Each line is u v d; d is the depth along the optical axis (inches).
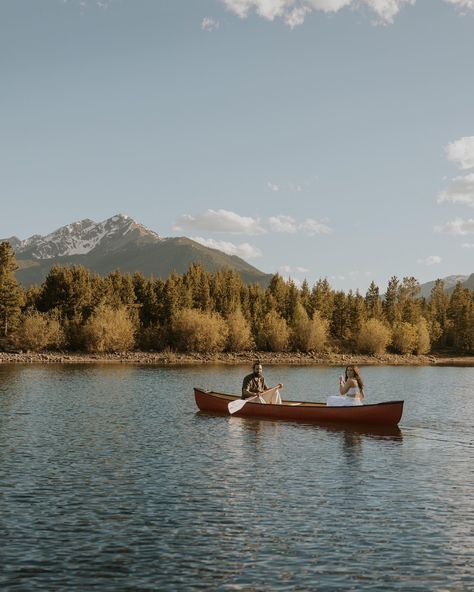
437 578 414.3
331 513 552.4
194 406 1337.4
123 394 1585.9
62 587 391.9
